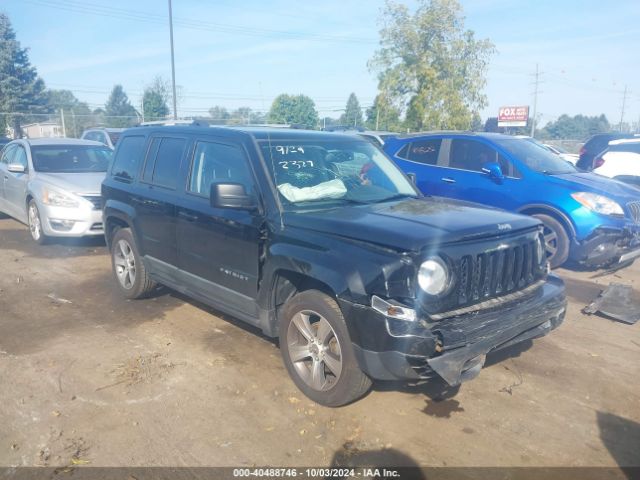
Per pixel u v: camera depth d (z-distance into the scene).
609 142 11.98
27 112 56.22
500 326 3.67
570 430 3.78
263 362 4.72
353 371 3.73
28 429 3.69
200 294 5.11
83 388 4.25
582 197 7.36
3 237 9.91
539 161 8.28
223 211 4.63
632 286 7.13
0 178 10.79
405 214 4.13
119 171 6.32
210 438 3.61
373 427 3.77
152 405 4.01
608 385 4.43
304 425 3.78
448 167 8.81
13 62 56.53
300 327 4.09
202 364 4.68
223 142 4.86
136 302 6.27
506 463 3.40
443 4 25.44
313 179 4.62
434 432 3.72
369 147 5.45
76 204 8.59
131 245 6.07
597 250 7.32
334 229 3.85
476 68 26.12
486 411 4.00
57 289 6.76
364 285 3.50
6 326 5.52
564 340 5.32
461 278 3.64
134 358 4.79
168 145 5.59
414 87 26.09
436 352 3.42
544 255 4.39
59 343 5.11
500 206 8.08
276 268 4.12
